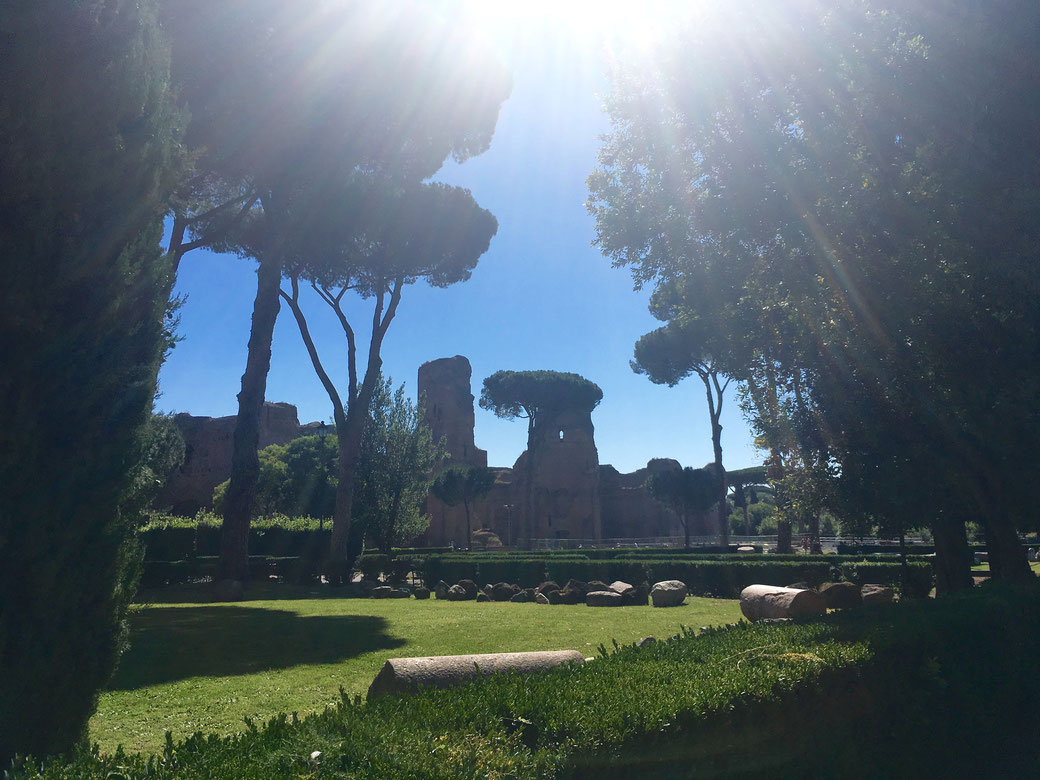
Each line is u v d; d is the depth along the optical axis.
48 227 3.58
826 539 46.00
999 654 5.81
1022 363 7.41
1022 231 7.24
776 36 10.04
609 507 81.81
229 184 21.94
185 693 7.26
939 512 9.46
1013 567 8.51
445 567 27.67
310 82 19.98
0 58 3.45
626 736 2.78
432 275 31.42
